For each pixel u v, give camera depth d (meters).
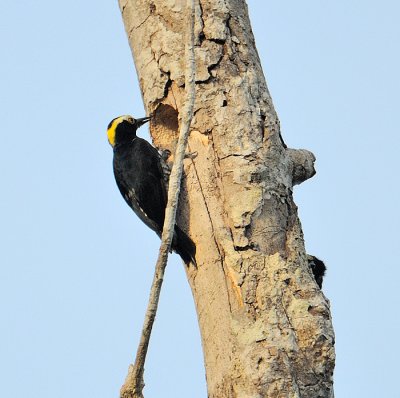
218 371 10.83
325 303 10.97
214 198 11.66
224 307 11.05
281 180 11.76
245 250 11.26
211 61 12.17
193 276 11.62
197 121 12.02
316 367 10.56
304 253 11.48
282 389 10.32
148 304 10.03
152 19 12.79
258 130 11.91
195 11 12.43
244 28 12.50
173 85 12.50
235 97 12.02
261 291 10.96
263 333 10.66
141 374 10.16
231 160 11.72
